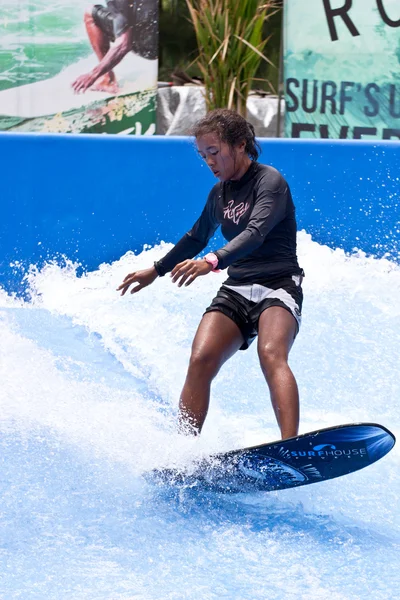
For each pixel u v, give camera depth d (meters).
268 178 8.83
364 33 18.73
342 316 15.31
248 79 20.30
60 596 6.30
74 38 20.50
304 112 19.22
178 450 8.40
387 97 18.94
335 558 7.13
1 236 16.97
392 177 17.27
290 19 18.86
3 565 6.78
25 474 8.67
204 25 20.12
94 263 17.22
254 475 8.17
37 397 11.18
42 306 17.00
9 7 20.16
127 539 7.38
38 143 16.80
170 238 17.36
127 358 13.69
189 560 7.02
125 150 17.03
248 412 11.24
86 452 9.23
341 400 11.73
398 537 7.62
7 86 20.61
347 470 7.93
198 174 17.20
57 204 17.02
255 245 8.47
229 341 8.77
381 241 17.45
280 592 6.48
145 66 20.97
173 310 15.76
